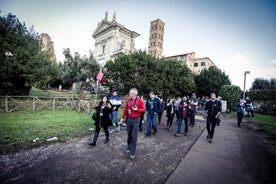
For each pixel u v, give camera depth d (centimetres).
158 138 597
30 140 479
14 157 367
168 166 366
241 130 851
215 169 363
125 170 338
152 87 1795
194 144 541
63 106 1183
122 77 1730
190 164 382
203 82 2997
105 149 452
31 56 1270
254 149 525
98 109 477
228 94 1839
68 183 282
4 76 1162
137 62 1800
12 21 1271
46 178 293
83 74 1966
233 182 311
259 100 2122
